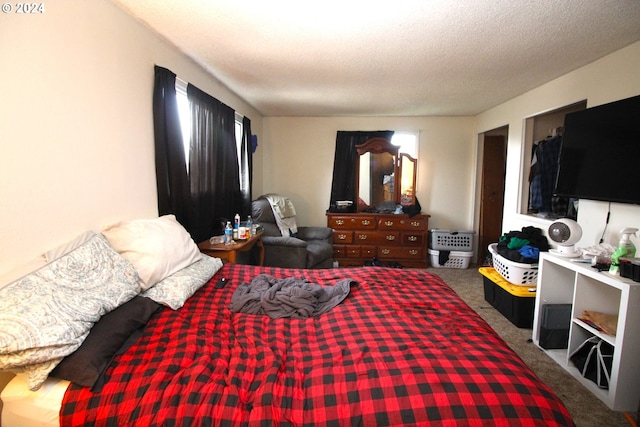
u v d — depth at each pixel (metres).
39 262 1.31
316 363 1.20
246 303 1.68
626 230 1.86
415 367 1.12
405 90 3.32
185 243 1.98
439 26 1.92
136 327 1.34
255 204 3.96
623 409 1.72
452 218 4.77
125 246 1.65
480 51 2.29
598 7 1.69
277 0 1.66
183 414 0.96
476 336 1.36
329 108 4.19
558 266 2.32
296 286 1.79
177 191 2.27
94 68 1.61
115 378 1.09
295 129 4.74
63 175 1.45
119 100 1.79
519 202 3.47
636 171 1.93
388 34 2.04
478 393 1.01
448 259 4.41
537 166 3.32
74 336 1.10
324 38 2.11
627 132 1.99
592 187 2.24
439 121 4.64
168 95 2.16
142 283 1.59
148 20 1.90
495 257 3.11
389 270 2.27
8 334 0.98
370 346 1.28
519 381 1.05
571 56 2.37
